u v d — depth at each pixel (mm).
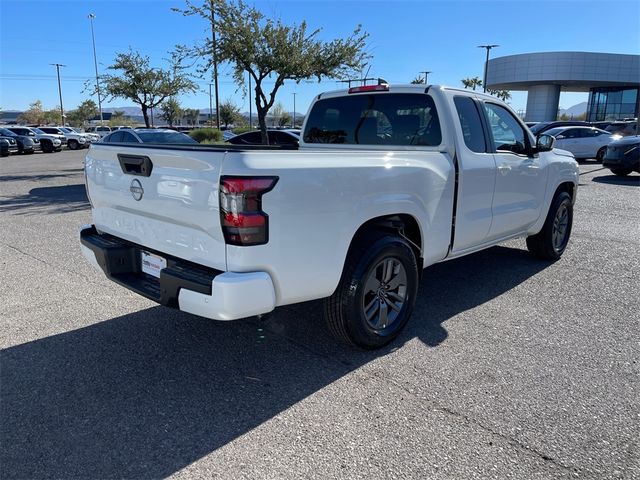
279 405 3092
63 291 5094
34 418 2939
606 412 3018
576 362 3637
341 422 2918
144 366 3576
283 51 14719
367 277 3562
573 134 20656
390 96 4711
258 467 2541
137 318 4426
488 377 3426
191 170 2977
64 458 2600
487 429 2848
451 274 5781
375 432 2822
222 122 68312
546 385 3322
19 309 4609
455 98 4473
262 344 3936
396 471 2512
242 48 14562
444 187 4145
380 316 3811
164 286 3152
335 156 3279
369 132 4902
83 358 3686
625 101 55000
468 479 2455
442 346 3900
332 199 3203
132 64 23938
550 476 2479
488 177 4680
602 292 5148
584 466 2553
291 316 4477
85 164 4055
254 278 2889
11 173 18828
